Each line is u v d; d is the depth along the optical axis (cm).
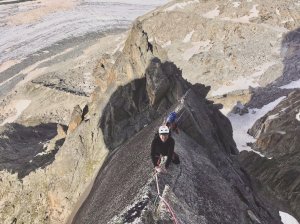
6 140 5728
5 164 4466
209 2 9944
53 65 10338
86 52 10769
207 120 2455
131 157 1934
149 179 1320
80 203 2784
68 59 10525
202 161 1711
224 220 1394
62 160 3122
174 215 1184
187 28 9331
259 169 3459
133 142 2306
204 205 1371
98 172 2831
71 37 11769
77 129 3238
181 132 1956
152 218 1166
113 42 10956
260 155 3794
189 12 9662
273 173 3241
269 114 5484
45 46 11344
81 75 9600
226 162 2142
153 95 2920
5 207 3416
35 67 10375
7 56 10994
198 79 7819
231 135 3262
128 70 3259
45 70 10131
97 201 1973
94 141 3033
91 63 10100
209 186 1524
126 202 1392
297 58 8050
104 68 3934
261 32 8925
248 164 3606
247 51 8425
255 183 2705
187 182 1416
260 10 9512
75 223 2288
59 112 8294
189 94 2570
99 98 3272
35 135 6250
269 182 3112
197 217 1283
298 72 7562
